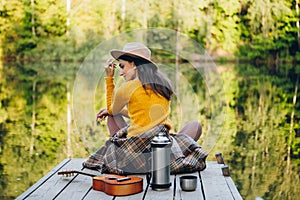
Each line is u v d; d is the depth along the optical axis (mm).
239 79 15312
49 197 3139
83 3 21344
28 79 15188
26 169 5090
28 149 6004
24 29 22047
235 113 8805
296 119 8188
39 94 11602
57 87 13062
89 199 3090
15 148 6051
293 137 6684
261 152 5816
